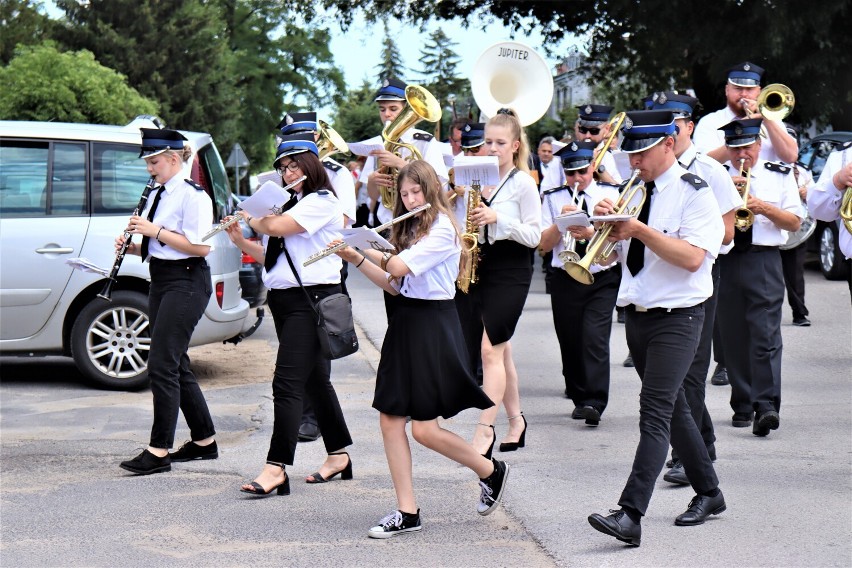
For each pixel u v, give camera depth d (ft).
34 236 31.35
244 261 36.58
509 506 19.77
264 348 40.37
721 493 18.81
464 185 22.70
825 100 71.82
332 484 21.70
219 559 17.24
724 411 27.61
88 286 31.58
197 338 32.40
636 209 17.60
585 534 18.07
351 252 18.12
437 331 18.07
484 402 18.34
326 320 20.33
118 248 23.91
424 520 19.07
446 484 21.40
